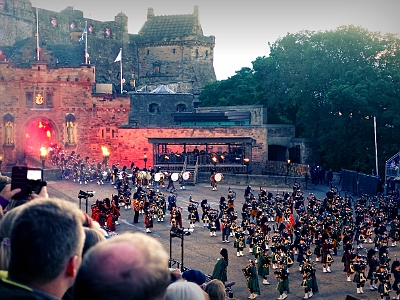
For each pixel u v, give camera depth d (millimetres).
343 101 94750
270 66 122188
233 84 132875
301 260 43312
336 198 62188
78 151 107438
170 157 92000
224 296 12258
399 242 53438
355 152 98438
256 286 36438
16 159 103938
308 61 105625
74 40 149125
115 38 162750
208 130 108125
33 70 104688
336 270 43594
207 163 91812
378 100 94125
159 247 4645
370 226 51688
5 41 142500
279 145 109812
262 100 125062
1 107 102938
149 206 56469
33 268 4691
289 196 65250
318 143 107938
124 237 4656
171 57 163125
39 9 151500
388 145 95000
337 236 48406
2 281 4559
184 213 63531
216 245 49594
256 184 84938
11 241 4793
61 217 4895
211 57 166875
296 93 108062
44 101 105750
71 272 4891
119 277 4344
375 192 75625
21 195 8031
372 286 39156
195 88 158750
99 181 80312
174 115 113688
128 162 108875
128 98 109500
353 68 100625
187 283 7148
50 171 82812
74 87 106812
